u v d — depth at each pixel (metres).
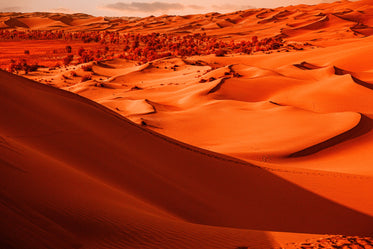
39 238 7.23
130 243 8.03
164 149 25.45
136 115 54.91
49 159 13.50
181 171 21.86
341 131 41.03
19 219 7.58
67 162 15.71
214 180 22.11
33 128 18.66
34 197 8.96
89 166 16.59
